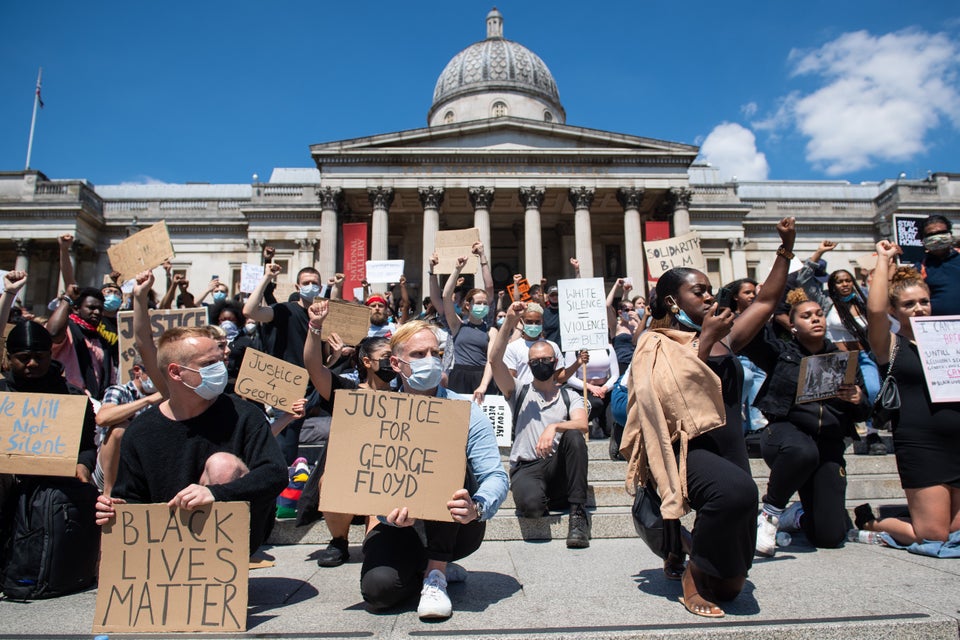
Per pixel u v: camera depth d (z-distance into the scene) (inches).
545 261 2030.0
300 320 360.5
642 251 1768.0
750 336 191.9
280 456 183.2
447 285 423.5
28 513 205.5
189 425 181.9
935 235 330.3
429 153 1669.5
